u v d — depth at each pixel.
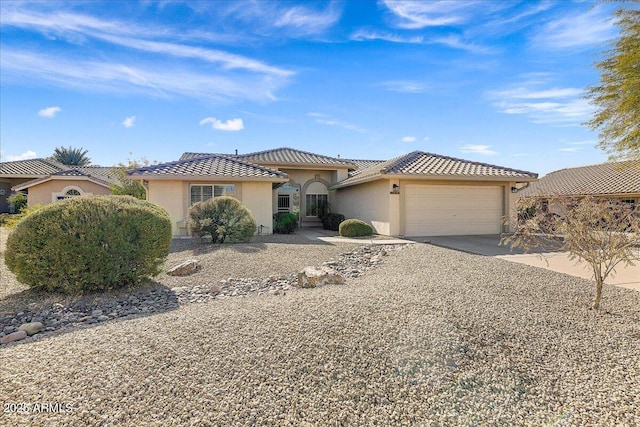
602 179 28.47
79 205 7.97
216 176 17.69
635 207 6.17
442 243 16.30
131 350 4.19
